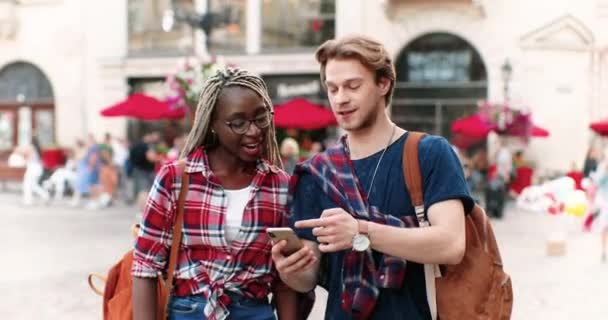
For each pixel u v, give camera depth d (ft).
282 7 75.25
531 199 37.63
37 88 83.97
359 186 8.41
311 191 8.75
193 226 8.86
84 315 23.43
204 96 9.04
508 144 68.33
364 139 8.59
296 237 8.19
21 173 74.59
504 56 69.41
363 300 8.19
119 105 59.47
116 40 79.92
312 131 73.61
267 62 74.33
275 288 9.29
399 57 72.18
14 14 82.69
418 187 8.21
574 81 68.49
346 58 8.30
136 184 55.98
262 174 9.10
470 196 8.16
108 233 43.47
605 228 34.35
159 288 9.12
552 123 68.90
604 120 60.70
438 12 70.54
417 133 8.61
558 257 35.19
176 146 59.00
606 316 23.12
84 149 68.28
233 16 76.33
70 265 32.55
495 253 8.62
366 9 72.33
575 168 61.21
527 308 24.23
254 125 8.90
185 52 77.77
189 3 78.07
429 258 7.84
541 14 68.69
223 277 8.82
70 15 81.97
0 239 40.75
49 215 53.42
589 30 67.97
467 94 70.69
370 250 8.23
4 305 24.68
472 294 8.29
